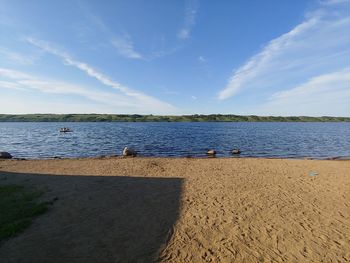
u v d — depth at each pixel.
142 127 101.38
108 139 46.34
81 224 8.04
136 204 9.98
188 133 64.19
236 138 49.47
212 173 16.03
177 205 9.95
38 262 5.91
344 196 11.38
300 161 21.50
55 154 28.34
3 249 6.45
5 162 20.12
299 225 8.28
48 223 8.05
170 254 6.42
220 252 6.58
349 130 80.88
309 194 11.63
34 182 13.28
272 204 10.24
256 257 6.37
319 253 6.57
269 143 40.59
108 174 15.45
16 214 8.48
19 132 65.88
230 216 8.95
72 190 11.77
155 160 21.33
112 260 6.07
